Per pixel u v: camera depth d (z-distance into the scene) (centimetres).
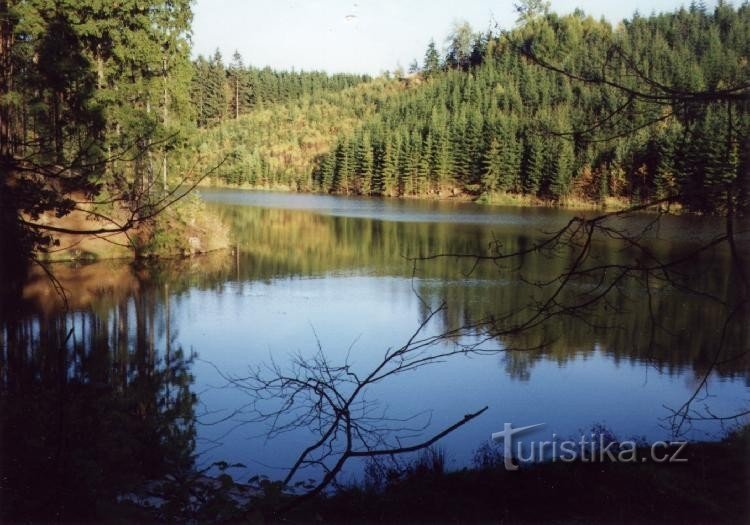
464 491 645
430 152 7356
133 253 2502
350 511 589
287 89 13162
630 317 1700
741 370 1267
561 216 4428
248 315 1706
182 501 465
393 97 10869
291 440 827
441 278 2309
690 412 1007
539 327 1579
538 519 567
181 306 1809
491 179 6262
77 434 546
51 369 1073
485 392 1091
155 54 2392
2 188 420
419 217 4638
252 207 5388
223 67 11350
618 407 1034
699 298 1880
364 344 1405
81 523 408
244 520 387
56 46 838
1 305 1473
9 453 457
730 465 698
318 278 2316
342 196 7494
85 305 1775
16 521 379
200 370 1188
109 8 2236
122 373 1148
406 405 1005
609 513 579
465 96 8456
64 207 441
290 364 1216
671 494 609
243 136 9838
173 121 2481
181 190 2603
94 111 1286
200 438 825
